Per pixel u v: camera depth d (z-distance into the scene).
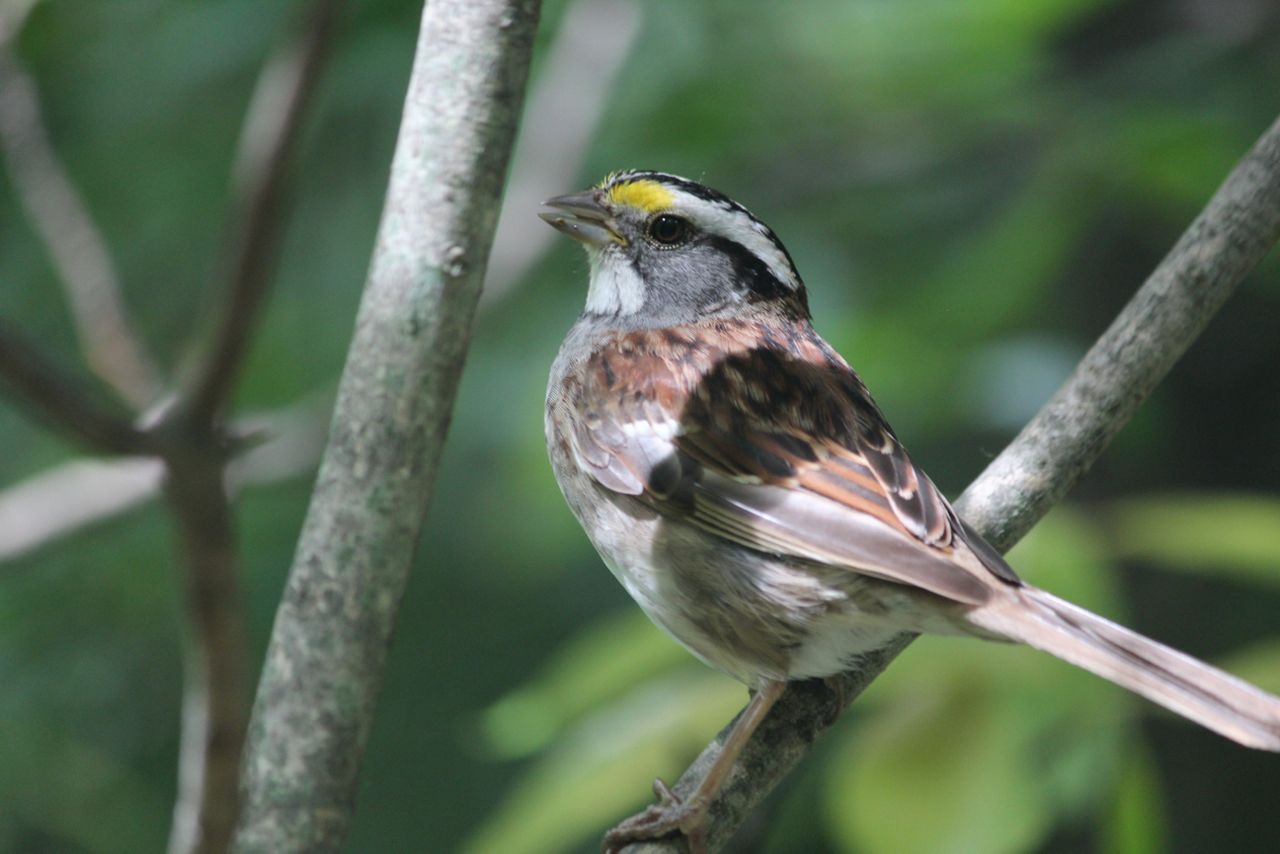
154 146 12.62
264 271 6.53
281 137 6.66
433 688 12.64
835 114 12.91
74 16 12.46
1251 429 12.41
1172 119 11.43
